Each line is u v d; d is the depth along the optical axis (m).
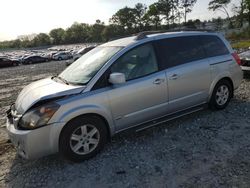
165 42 4.76
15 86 13.22
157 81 4.47
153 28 103.19
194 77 4.97
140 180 3.44
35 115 3.60
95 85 3.98
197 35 5.27
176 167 3.67
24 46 134.00
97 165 3.87
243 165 3.59
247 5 63.22
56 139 3.70
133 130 4.46
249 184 3.19
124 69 4.24
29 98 3.90
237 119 5.20
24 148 3.63
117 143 4.51
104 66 4.11
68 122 3.77
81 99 3.82
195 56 5.10
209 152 4.00
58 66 27.25
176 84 4.71
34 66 30.75
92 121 3.95
